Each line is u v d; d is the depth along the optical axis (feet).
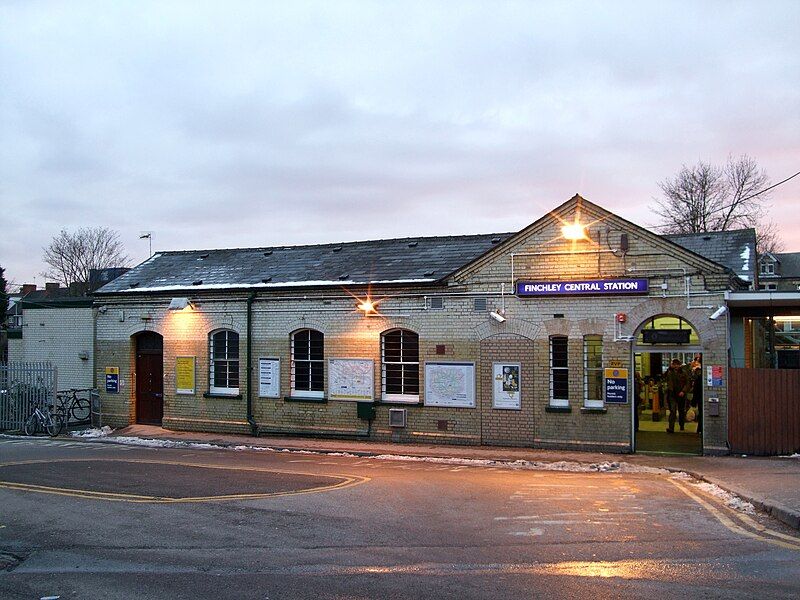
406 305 65.62
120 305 80.28
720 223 159.12
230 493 40.63
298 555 27.71
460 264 68.80
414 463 54.80
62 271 239.30
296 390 71.26
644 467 50.60
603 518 33.17
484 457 56.08
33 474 48.37
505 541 29.04
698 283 55.52
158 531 32.19
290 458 58.03
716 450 54.70
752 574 24.06
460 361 63.21
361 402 67.10
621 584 23.09
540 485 42.91
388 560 26.61
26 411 78.84
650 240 56.80
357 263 74.18
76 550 29.58
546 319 60.13
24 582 25.46
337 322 68.74
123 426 79.61
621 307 57.77
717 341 54.85
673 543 28.37
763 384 53.93
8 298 214.90
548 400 60.03
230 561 27.25
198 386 75.66
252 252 85.05
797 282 241.55
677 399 64.23
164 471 49.34
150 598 23.31
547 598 21.93
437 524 32.24
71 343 86.89
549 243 60.08
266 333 72.18
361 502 37.47
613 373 57.82
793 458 51.85
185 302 75.25
